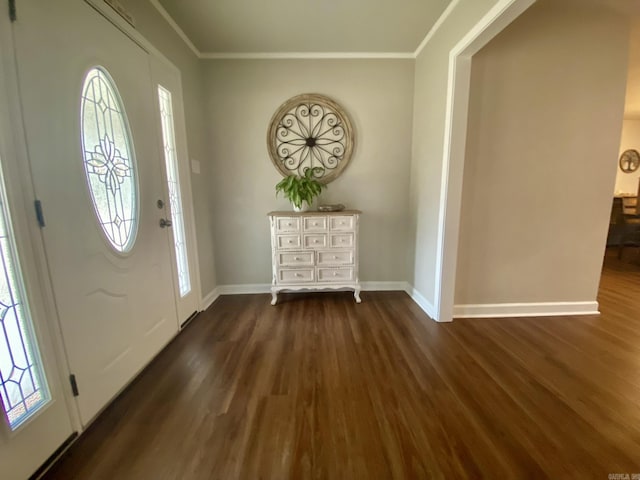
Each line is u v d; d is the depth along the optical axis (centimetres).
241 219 294
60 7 118
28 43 105
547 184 228
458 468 109
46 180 112
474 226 231
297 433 126
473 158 222
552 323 230
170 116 214
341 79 274
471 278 239
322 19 216
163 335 196
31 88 107
